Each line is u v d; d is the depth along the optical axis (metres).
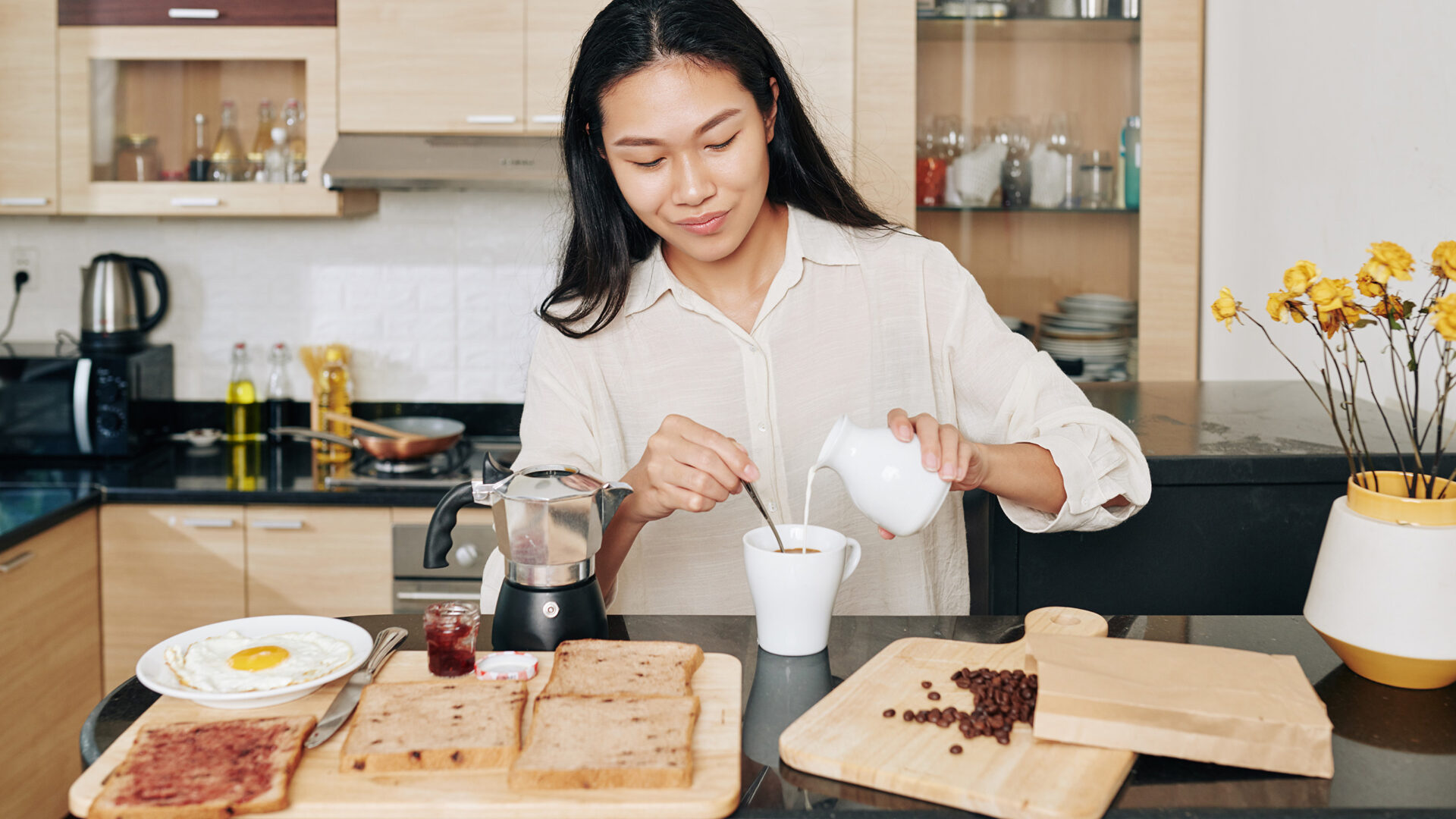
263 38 2.64
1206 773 0.79
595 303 1.33
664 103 1.06
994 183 2.64
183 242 3.06
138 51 2.65
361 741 0.80
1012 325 2.68
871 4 2.59
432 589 2.52
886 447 1.01
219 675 0.93
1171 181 2.61
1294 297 0.99
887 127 2.62
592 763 0.76
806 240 1.35
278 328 3.09
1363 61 1.85
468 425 3.11
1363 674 0.95
